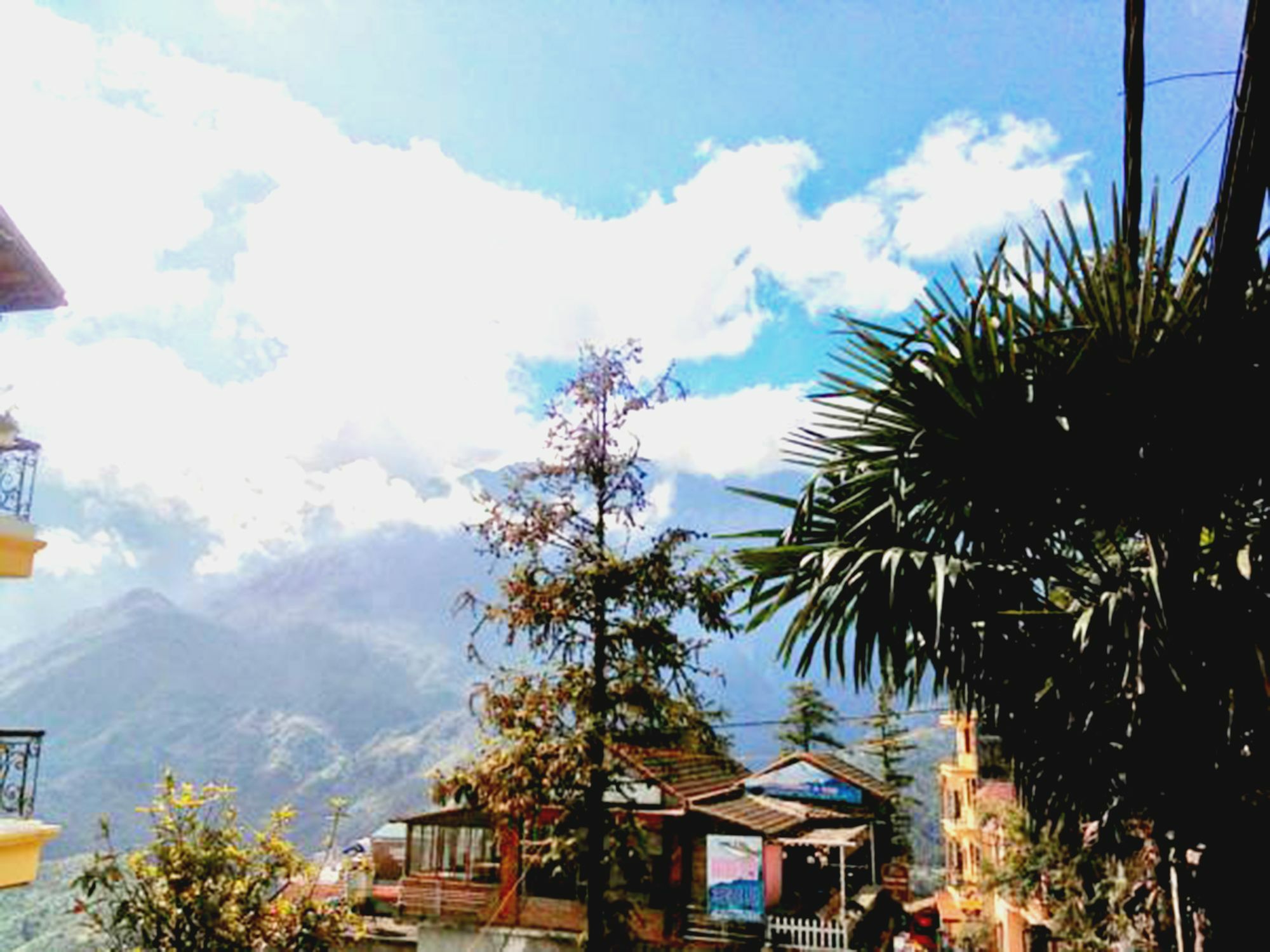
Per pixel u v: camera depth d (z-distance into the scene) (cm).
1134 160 436
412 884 2148
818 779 2678
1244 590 470
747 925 1867
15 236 946
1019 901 2200
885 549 536
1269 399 456
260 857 973
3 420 848
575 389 1427
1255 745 476
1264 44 292
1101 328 489
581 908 1959
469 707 1348
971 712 575
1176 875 511
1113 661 502
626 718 1345
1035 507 527
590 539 1387
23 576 828
